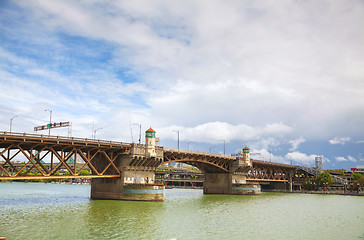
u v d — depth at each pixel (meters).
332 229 46.50
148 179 83.94
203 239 38.31
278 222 52.38
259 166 143.12
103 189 83.06
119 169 80.31
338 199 106.88
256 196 116.12
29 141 61.22
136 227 44.16
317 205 83.62
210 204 79.88
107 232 40.50
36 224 44.69
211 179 125.25
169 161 91.88
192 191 156.38
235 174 123.56
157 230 42.62
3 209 60.22
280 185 176.12
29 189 146.12
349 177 194.75
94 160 84.94
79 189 155.38
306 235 41.84
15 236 37.34
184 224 47.91
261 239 39.00
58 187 178.38
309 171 175.50
